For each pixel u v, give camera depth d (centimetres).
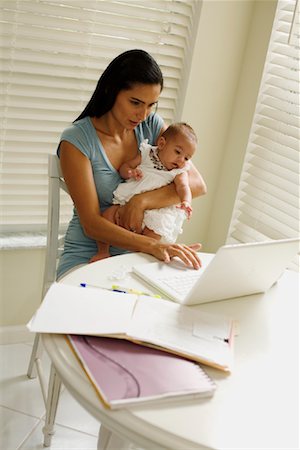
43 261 254
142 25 245
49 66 234
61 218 259
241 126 269
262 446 106
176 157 208
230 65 265
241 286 158
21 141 238
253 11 260
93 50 239
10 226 251
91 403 108
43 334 125
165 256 180
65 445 206
